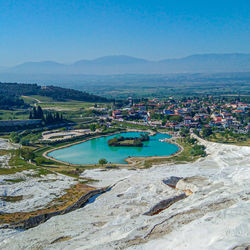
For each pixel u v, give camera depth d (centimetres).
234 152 16425
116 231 6094
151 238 5412
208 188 8438
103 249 5184
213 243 4841
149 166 15938
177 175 12106
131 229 6066
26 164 14912
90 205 8838
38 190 10700
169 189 9475
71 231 6744
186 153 18812
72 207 9050
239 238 4869
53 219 7731
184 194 8781
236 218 5597
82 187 11256
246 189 7250
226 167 12519
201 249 4753
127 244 5284
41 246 6084
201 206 6531
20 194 10281
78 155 19112
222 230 5225
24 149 17662
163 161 16938
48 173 13188
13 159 15975
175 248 4956
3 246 6397
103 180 12694
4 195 10062
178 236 5312
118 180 11912
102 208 8450
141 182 10881
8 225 7850
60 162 17150
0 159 15862
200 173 12456
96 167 16000
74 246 5728
